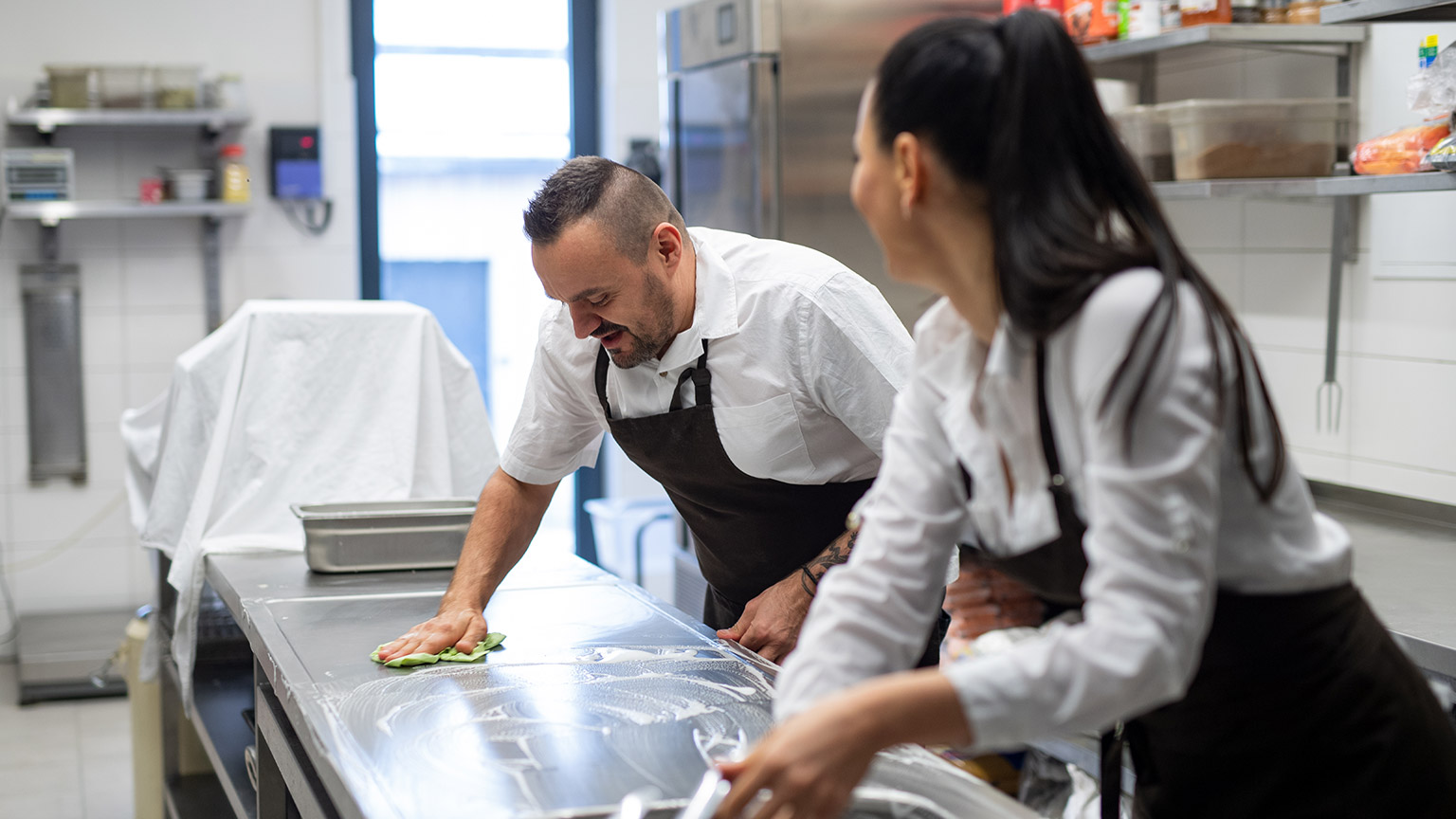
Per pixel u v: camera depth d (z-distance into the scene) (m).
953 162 0.93
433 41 5.02
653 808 1.12
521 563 2.23
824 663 1.02
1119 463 0.85
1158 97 3.34
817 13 3.53
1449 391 2.62
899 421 1.09
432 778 1.20
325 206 4.77
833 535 1.91
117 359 4.61
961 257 0.98
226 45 4.67
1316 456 2.96
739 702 1.43
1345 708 1.05
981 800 1.13
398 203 5.07
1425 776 1.08
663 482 1.97
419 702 1.43
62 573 4.61
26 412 4.54
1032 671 0.84
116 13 4.55
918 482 1.06
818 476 1.87
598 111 5.21
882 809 1.14
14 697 4.23
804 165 3.56
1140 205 0.93
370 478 2.52
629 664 1.59
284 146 4.60
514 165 5.18
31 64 4.48
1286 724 1.06
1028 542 1.00
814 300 1.75
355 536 2.16
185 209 4.38
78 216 4.50
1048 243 0.90
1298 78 2.92
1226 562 1.00
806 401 1.80
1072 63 0.92
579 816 1.11
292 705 1.48
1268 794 1.08
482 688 1.48
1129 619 0.83
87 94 4.28
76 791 3.46
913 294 3.71
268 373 2.49
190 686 2.37
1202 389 0.85
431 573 2.19
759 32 3.49
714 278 1.79
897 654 1.04
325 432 2.53
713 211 3.81
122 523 4.66
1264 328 3.08
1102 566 0.85
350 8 4.85
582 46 5.16
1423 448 2.69
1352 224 2.81
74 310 4.53
